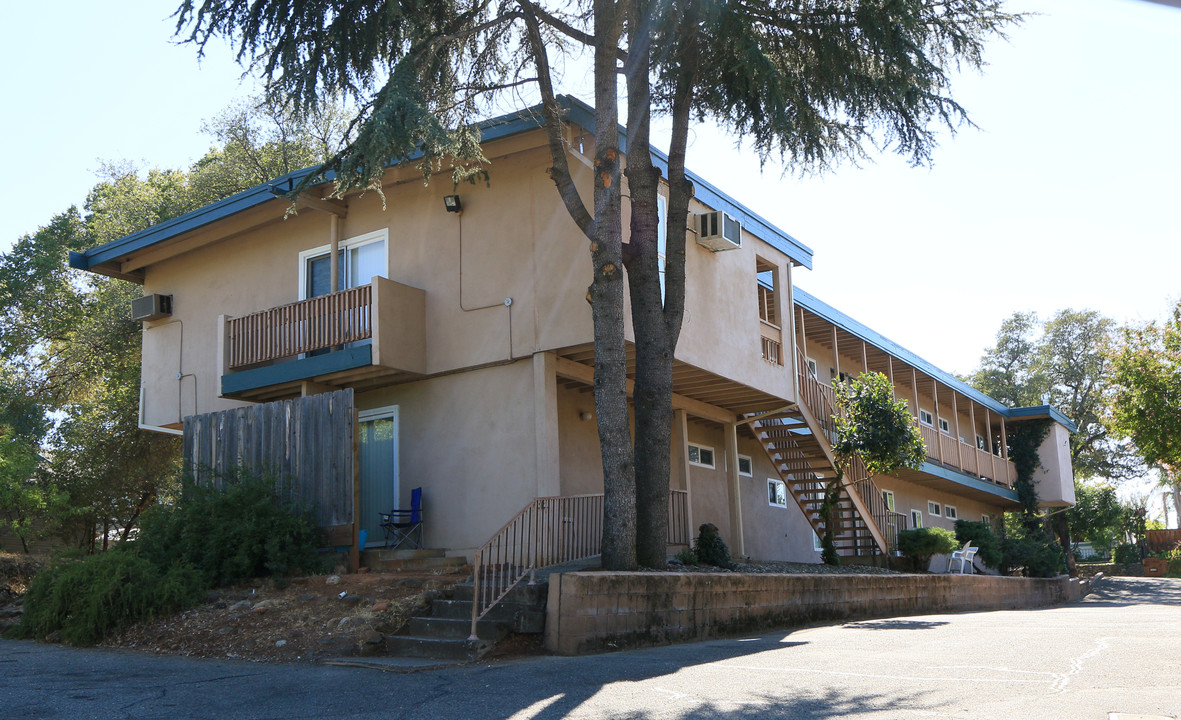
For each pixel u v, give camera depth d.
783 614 12.55
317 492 14.27
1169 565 41.50
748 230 18.28
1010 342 53.06
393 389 16.12
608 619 9.85
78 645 10.85
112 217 28.53
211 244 18.88
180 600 11.48
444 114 13.70
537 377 14.48
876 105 14.05
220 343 16.91
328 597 11.46
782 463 21.67
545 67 13.05
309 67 12.24
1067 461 36.94
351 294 15.38
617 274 12.44
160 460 25.06
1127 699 5.82
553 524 12.80
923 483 29.84
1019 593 22.36
